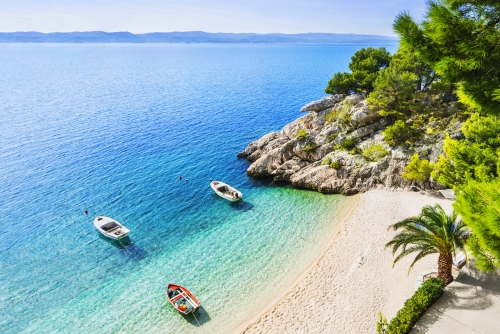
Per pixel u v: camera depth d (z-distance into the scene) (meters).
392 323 20.47
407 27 11.41
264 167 53.28
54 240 38.38
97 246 37.12
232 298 28.73
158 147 68.75
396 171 43.25
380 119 51.81
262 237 37.25
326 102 62.09
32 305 29.20
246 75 190.75
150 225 41.09
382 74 53.34
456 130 43.09
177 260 34.28
